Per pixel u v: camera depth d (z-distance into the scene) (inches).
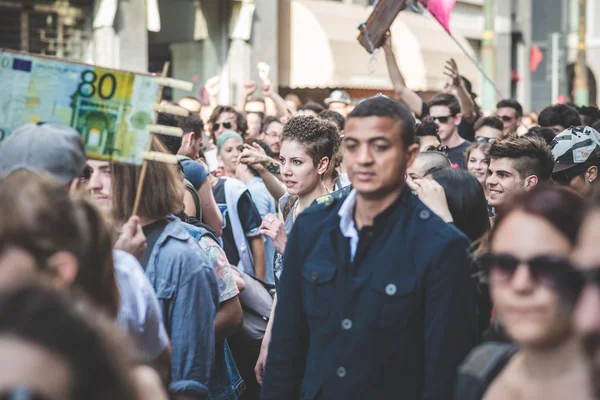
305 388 137.9
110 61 673.6
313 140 217.5
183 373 160.6
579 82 1195.9
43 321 64.8
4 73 143.3
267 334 198.8
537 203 96.0
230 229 286.4
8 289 67.1
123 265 135.0
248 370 226.2
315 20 827.4
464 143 386.3
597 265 77.2
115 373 67.6
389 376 133.5
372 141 135.0
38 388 62.8
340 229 139.2
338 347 135.2
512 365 96.8
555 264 92.2
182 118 269.3
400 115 135.9
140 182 146.4
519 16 1221.7
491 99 784.9
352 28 856.9
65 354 64.4
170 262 161.2
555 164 238.7
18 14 654.5
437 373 131.1
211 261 186.1
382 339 133.3
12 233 93.7
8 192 96.3
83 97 145.8
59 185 100.7
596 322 76.2
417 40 918.4
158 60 800.3
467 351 132.5
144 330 135.3
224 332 188.1
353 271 136.1
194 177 247.8
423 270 133.0
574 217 95.2
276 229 205.3
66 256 96.6
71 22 677.3
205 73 785.6
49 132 131.6
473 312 135.3
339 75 824.9
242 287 218.8
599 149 237.5
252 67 790.5
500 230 97.4
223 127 399.9
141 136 146.0
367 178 135.0
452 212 170.6
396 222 136.5
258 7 791.1
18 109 143.8
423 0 492.1
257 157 296.4
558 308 91.7
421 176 219.8
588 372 78.6
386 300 133.3
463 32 1066.7
